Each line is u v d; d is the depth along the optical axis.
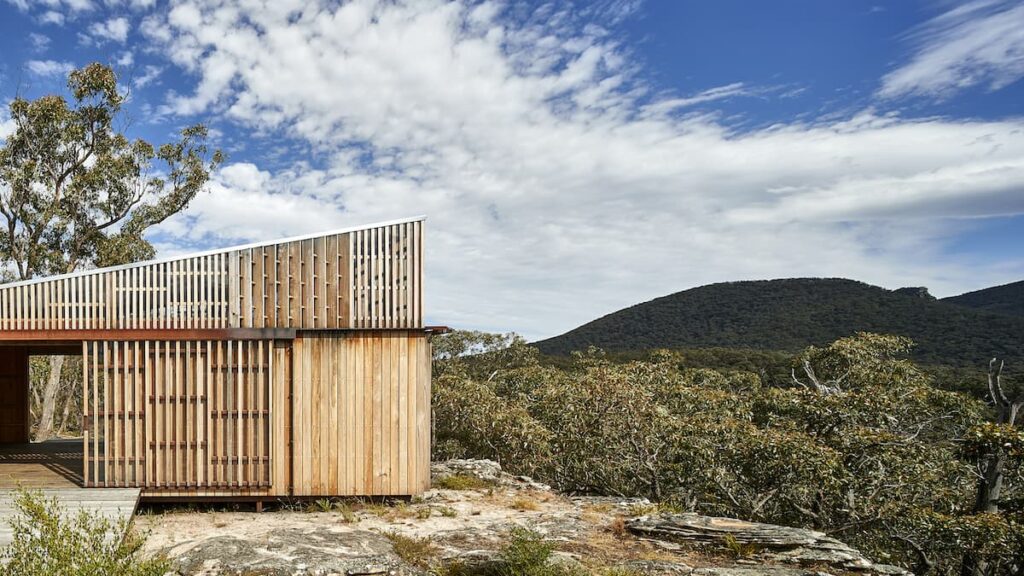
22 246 19.11
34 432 24.05
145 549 6.80
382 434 9.09
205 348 8.86
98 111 19.06
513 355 31.09
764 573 6.39
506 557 6.27
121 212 20.17
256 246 8.99
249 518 8.49
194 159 20.53
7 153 17.89
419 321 9.18
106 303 8.66
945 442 15.53
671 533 7.73
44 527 4.41
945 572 13.69
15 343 9.12
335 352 9.11
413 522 8.23
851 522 12.73
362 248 9.26
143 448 8.70
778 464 12.10
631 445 15.71
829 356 18.58
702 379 22.98
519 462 17.89
